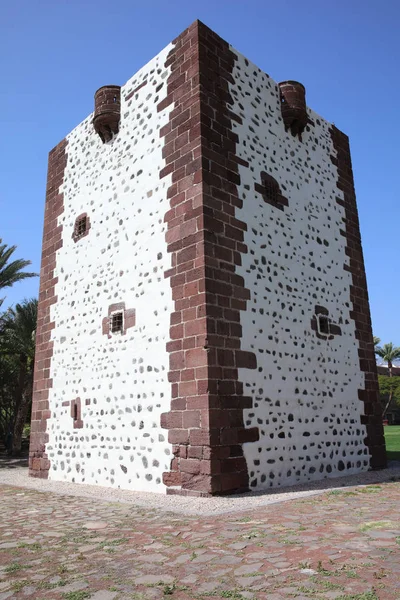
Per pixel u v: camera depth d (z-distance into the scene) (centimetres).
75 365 1098
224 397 795
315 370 1013
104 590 359
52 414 1148
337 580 353
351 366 1126
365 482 903
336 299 1137
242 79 1030
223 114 952
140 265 964
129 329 959
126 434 918
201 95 913
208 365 783
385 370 5631
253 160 998
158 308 898
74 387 1088
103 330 1032
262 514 600
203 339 798
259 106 1059
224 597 336
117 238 1046
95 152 1189
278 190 1048
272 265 971
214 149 909
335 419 1034
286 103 1132
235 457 787
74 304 1145
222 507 650
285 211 1051
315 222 1139
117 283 1018
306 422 954
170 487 802
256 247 942
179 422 809
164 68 1012
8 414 2844
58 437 1113
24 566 423
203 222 845
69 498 812
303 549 434
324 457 978
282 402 909
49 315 1235
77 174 1243
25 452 2419
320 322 1066
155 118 1009
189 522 566
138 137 1048
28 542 508
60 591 361
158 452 839
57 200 1308
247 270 906
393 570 368
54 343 1191
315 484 883
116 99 1130
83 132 1258
